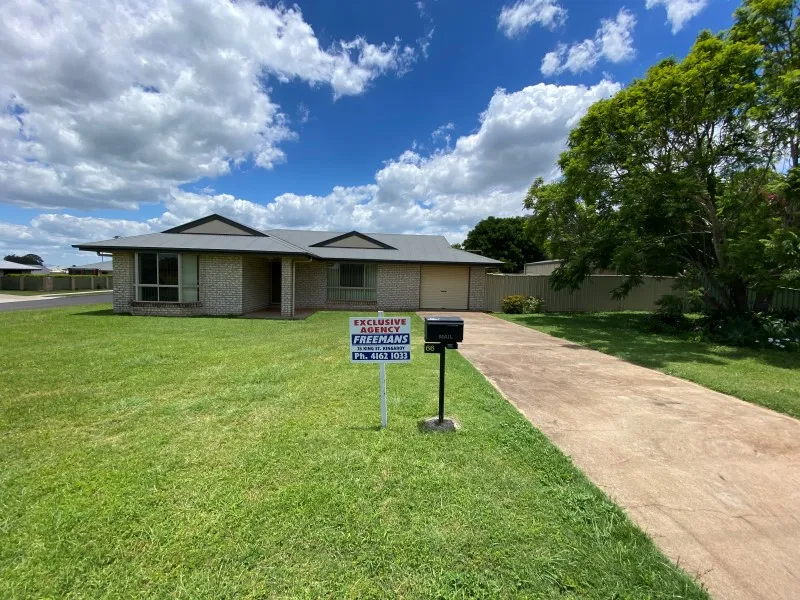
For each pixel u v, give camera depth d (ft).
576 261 45.16
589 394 16.76
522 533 7.47
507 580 6.36
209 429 12.10
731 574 6.57
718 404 15.58
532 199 58.70
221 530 7.39
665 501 8.73
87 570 6.45
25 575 6.33
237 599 5.90
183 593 6.01
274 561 6.66
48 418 12.89
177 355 22.56
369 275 57.00
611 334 34.91
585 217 50.60
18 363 20.18
